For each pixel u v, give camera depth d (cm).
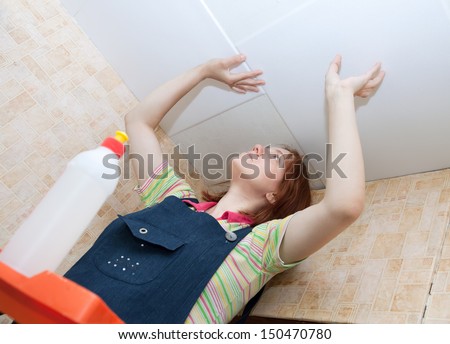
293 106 114
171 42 118
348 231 115
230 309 93
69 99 126
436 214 103
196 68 117
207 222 98
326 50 98
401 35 89
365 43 93
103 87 134
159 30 117
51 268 61
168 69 126
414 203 110
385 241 105
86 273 87
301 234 87
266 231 97
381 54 94
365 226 113
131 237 93
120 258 88
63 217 62
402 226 106
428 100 97
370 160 119
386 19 88
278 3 96
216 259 91
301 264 116
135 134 121
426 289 88
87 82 130
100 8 123
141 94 139
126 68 135
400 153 112
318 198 135
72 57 128
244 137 132
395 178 121
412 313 86
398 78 96
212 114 131
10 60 116
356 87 94
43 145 119
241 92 118
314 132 117
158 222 97
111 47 132
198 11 107
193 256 90
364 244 109
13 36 117
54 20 126
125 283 83
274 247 92
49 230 60
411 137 107
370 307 93
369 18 90
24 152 115
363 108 107
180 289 85
